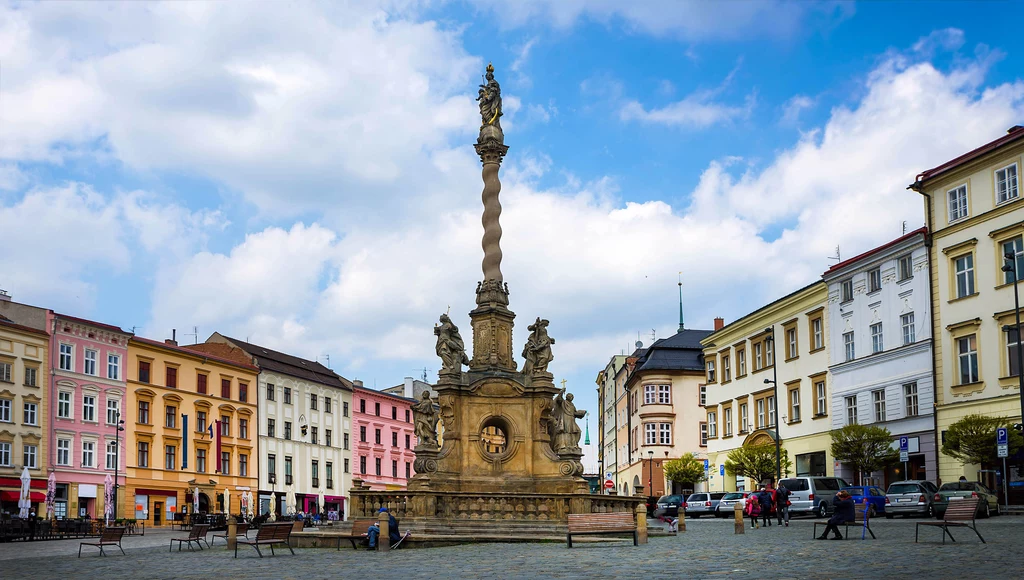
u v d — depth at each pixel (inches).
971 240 2245.3
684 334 4301.2
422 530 1416.1
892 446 2455.7
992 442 2006.6
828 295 2780.5
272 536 1286.9
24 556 1510.8
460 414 1642.5
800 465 2888.8
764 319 3137.3
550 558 1061.8
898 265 2495.1
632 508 1606.8
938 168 2356.1
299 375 4335.6
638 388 4207.7
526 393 1649.9
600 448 6127.0
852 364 2652.6
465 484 1611.7
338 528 1536.7
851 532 1453.0
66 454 3179.1
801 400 2901.1
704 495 2842.0
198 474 3695.9
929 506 1855.3
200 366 3769.7
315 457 4394.7
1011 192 2162.9
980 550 1026.7
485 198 1729.8
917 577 775.7
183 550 1552.7
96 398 3307.1
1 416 2962.6
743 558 1000.9
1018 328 1846.7
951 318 2297.0
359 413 4763.8
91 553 1581.0
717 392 3457.2
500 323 1695.4
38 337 3112.7
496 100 1749.5
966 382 2253.9
